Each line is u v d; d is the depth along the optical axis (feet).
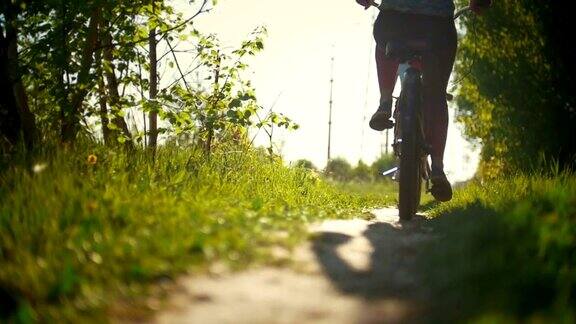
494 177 46.32
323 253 12.73
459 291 10.12
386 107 19.72
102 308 9.68
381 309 9.69
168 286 10.48
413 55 19.15
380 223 17.35
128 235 12.86
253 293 10.27
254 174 30.19
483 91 46.78
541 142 44.29
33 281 10.48
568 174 21.21
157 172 21.93
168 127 27.37
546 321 8.30
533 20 43.86
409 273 11.60
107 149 22.91
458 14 20.27
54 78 24.12
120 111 25.54
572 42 42.78
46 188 15.61
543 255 11.11
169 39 27.96
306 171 37.11
